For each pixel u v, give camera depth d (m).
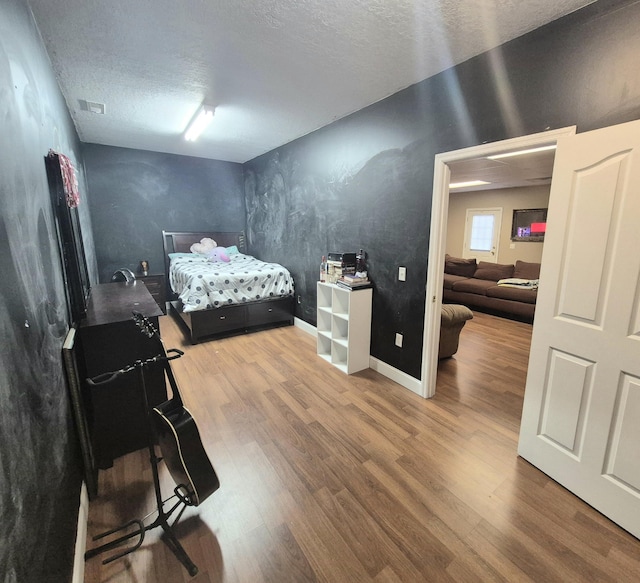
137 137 4.20
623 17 1.48
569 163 1.62
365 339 3.20
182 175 5.39
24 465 0.88
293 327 4.61
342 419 2.41
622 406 1.50
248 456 2.02
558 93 1.73
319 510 1.64
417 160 2.57
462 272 6.57
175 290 4.88
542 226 6.14
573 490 1.73
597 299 1.55
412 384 2.82
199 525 1.55
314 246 4.04
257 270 4.42
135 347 1.98
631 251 1.42
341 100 2.86
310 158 3.92
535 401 1.89
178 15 1.71
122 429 2.03
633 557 1.40
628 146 1.39
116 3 1.60
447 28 1.81
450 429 2.29
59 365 1.40
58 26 1.77
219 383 2.95
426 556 1.41
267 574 1.34
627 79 1.49
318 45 1.99
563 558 1.40
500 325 4.82
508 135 1.98
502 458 2.01
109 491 1.76
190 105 3.01
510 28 1.80
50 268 1.43
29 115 1.34
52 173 1.72
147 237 5.25
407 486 1.79
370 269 3.16
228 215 5.93
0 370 0.79
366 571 1.35
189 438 1.42
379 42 1.96
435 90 2.37
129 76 2.41
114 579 1.32
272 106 3.01
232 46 2.02
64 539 1.18
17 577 0.77
